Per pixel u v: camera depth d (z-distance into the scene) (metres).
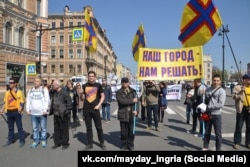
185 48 8.29
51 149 7.97
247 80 7.95
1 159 6.96
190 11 9.10
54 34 81.19
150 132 10.62
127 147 7.85
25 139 9.38
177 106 22.77
